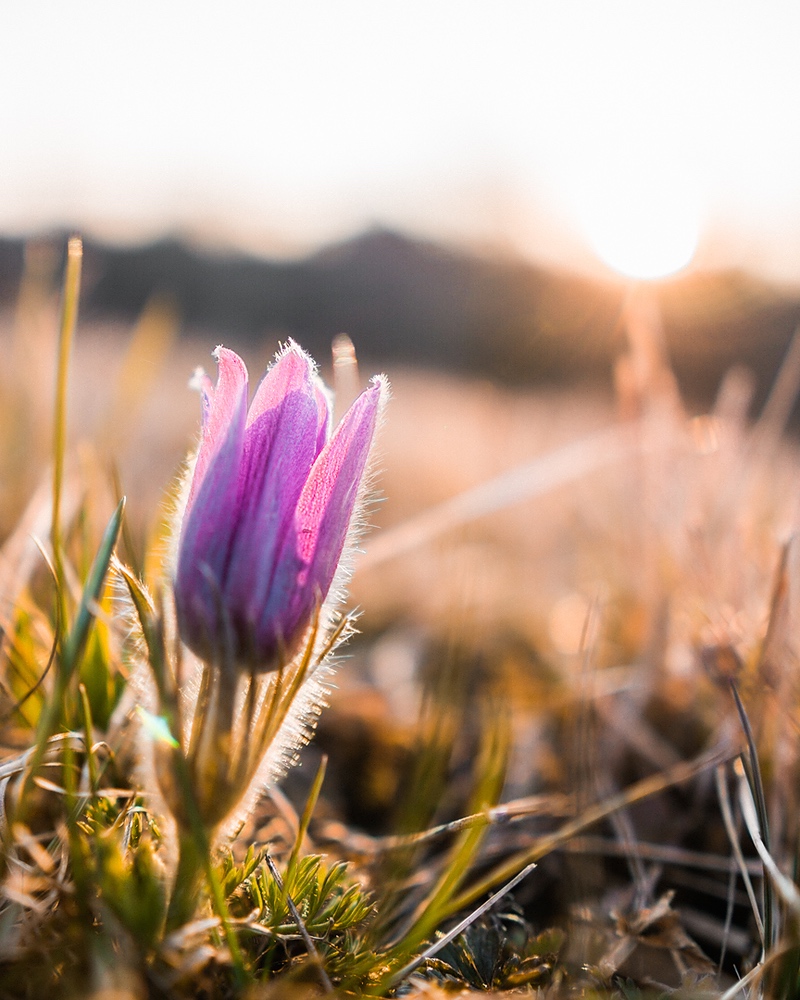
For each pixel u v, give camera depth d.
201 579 0.13
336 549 0.13
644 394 0.31
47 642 0.20
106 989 0.12
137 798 0.16
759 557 0.25
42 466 0.33
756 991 0.15
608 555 0.37
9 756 0.18
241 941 0.15
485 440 0.52
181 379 0.70
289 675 0.14
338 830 0.20
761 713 0.20
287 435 0.13
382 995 0.15
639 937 0.17
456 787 0.23
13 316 0.67
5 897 0.14
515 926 0.18
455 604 0.29
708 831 0.22
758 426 0.30
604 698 0.25
